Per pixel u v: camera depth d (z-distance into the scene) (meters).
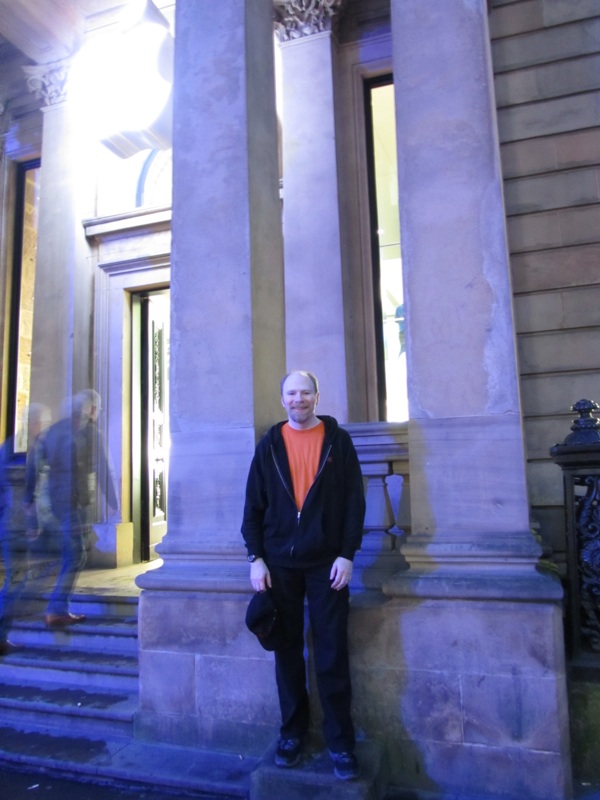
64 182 7.40
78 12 7.18
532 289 5.35
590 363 5.14
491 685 2.80
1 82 8.38
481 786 2.77
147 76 7.08
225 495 3.45
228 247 3.62
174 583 3.40
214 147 3.74
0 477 4.63
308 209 6.14
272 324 3.80
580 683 3.02
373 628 3.02
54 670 4.10
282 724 2.84
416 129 3.34
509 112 5.61
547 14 5.61
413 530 3.10
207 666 3.31
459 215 3.20
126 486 7.07
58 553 4.66
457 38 3.35
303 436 2.92
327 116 6.23
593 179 5.32
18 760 3.30
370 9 6.55
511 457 2.99
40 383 7.13
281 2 6.40
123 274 7.35
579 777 2.88
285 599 2.82
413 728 2.91
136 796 2.95
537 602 2.80
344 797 2.54
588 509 3.22
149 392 7.47
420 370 3.17
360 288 6.20
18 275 8.38
